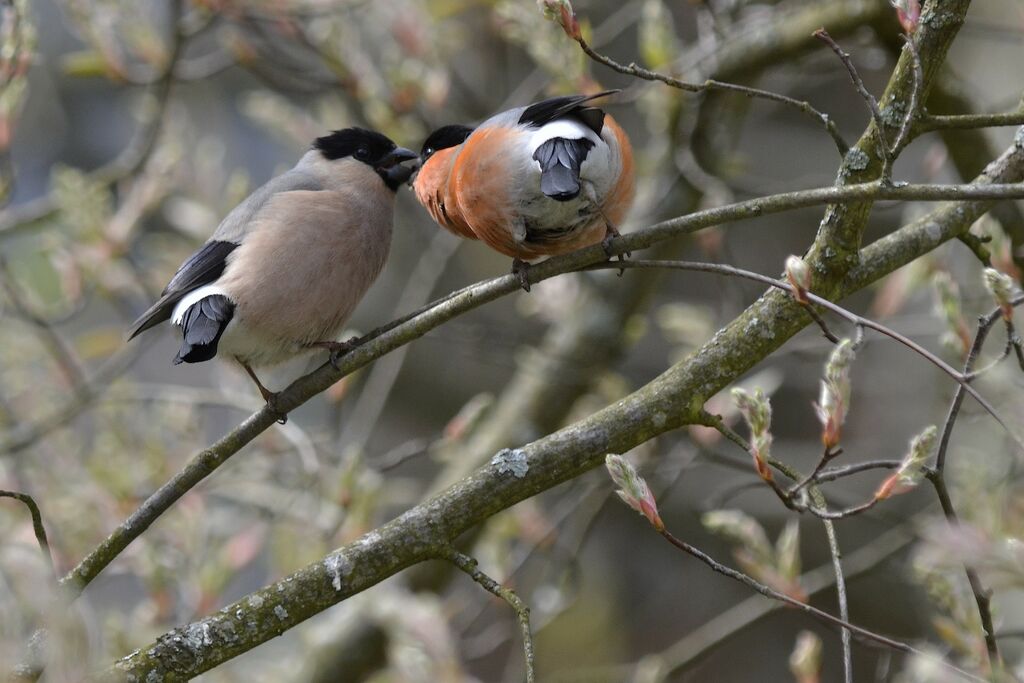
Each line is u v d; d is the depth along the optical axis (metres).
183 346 7.39
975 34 10.62
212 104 15.30
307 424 14.62
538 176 6.28
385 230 8.30
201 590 9.01
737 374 6.00
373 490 9.37
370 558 5.70
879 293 10.34
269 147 15.45
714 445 9.75
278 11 10.17
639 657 14.74
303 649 10.95
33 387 10.67
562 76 9.35
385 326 6.69
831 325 10.35
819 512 5.20
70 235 10.63
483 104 11.82
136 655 5.54
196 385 15.13
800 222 15.90
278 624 5.63
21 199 15.38
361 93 10.53
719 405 9.69
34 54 8.83
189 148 11.84
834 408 5.12
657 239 5.69
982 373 5.21
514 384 11.83
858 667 14.51
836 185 6.06
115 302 10.52
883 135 5.27
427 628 9.63
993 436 8.32
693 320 10.92
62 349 9.89
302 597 5.66
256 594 5.68
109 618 8.93
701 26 10.41
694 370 5.99
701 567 15.09
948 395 9.52
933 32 5.78
